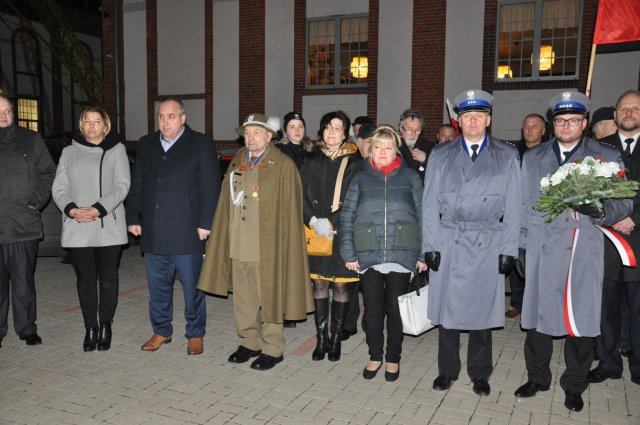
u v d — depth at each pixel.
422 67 12.09
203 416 3.59
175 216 4.46
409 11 12.10
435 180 3.88
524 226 3.82
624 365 4.48
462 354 4.77
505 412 3.66
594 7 10.77
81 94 24.27
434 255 3.86
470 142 3.83
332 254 4.40
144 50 15.20
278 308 4.26
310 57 13.44
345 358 4.62
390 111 12.47
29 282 4.82
